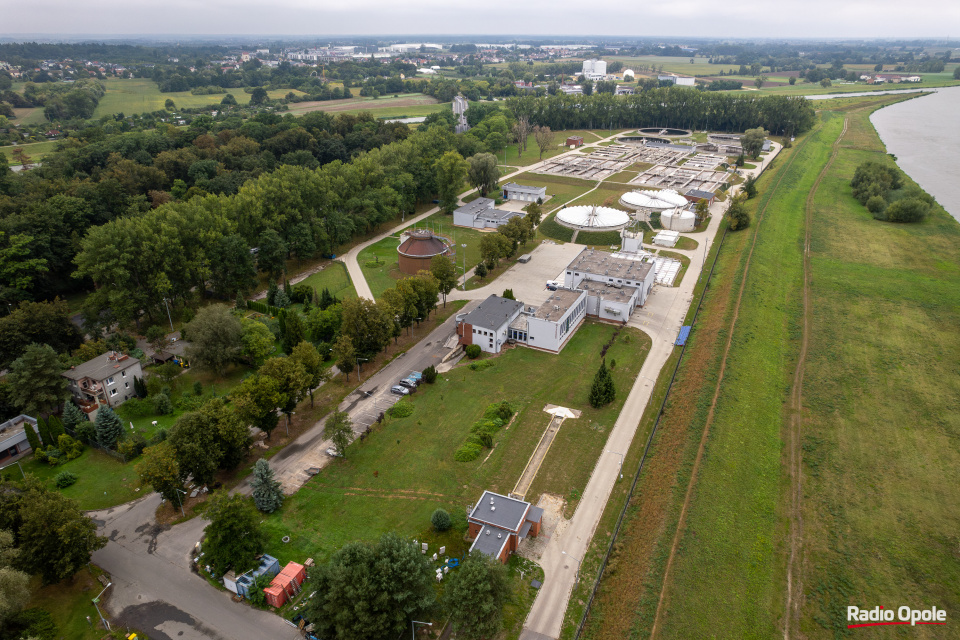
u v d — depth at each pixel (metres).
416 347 114.31
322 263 157.62
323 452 85.12
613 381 101.69
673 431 87.44
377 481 79.06
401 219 194.75
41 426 84.88
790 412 90.88
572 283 136.00
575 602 61.81
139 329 122.62
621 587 63.09
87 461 84.75
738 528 68.94
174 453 72.19
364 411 94.50
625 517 73.12
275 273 147.12
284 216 147.00
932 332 111.25
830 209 188.88
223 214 137.12
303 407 95.56
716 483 75.62
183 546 69.75
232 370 107.69
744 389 95.12
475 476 79.75
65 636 58.41
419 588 57.88
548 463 82.25
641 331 119.62
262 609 61.72
